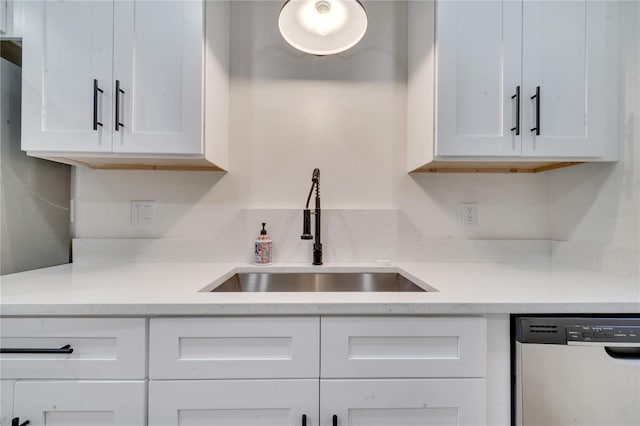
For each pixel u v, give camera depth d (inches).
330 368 30.3
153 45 42.1
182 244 53.8
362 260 55.1
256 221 54.5
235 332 29.9
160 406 29.5
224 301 30.2
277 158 56.0
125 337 29.6
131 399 29.4
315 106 56.3
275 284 51.5
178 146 42.4
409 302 30.4
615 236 44.0
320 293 32.9
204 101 43.7
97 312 29.5
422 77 48.5
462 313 30.8
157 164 51.8
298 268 51.9
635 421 29.9
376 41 56.5
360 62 56.5
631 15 42.3
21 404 29.2
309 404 30.1
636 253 41.2
